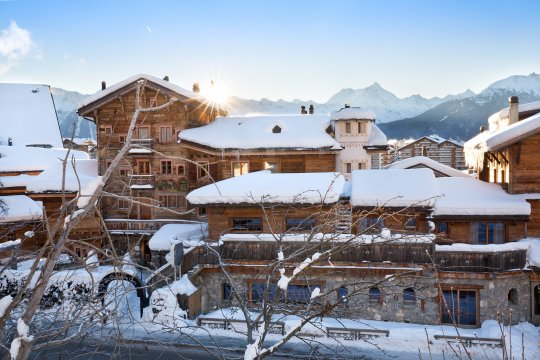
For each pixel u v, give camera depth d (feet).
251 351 17.90
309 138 99.71
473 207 67.15
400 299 62.85
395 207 65.41
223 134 101.91
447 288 62.64
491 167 88.53
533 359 50.85
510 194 71.56
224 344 54.44
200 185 101.40
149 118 102.17
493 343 53.88
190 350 51.75
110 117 102.78
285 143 98.17
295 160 101.19
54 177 97.76
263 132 103.19
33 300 14.33
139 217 100.42
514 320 62.23
